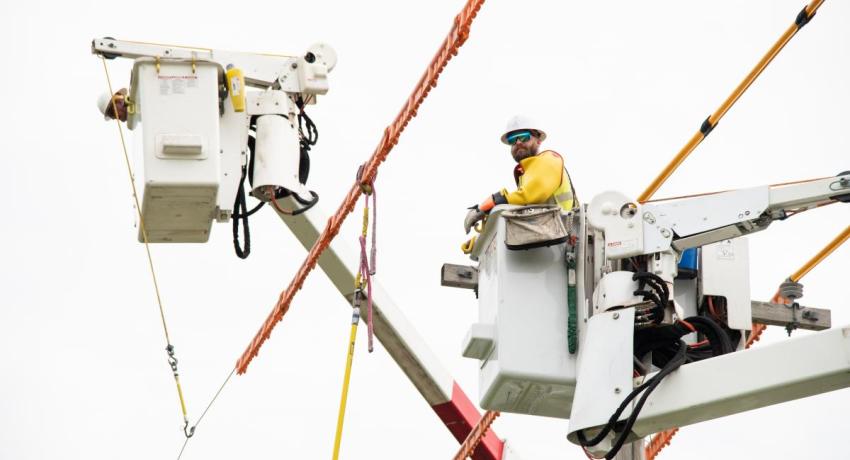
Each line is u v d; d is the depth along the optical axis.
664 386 14.67
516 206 16.58
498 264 16.38
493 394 16.56
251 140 17.64
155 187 16.33
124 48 17.22
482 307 17.09
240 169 17.19
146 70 16.62
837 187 15.05
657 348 15.69
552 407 16.69
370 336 15.16
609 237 15.66
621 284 15.51
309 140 17.94
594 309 15.87
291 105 17.64
